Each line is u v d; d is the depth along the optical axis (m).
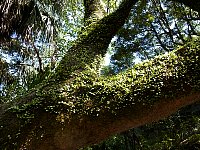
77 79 2.29
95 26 2.95
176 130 7.98
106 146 9.13
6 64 7.52
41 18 6.48
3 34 6.44
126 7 3.01
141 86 2.12
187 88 2.09
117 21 2.95
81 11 10.19
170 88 2.10
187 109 9.12
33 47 7.37
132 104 2.11
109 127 2.15
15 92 7.61
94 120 2.14
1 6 5.84
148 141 8.64
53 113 2.16
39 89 2.35
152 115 2.14
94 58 2.63
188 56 2.14
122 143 9.41
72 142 2.14
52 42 6.96
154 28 11.05
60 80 2.36
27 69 7.74
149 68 2.19
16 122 2.17
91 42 2.80
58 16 7.12
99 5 3.39
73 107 2.16
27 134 2.13
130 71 2.23
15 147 2.10
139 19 10.69
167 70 2.13
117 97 2.13
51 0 6.67
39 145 2.12
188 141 6.33
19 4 6.02
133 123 2.16
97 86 2.20
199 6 3.43
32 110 2.20
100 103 2.14
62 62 2.58
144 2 10.38
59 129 2.13
